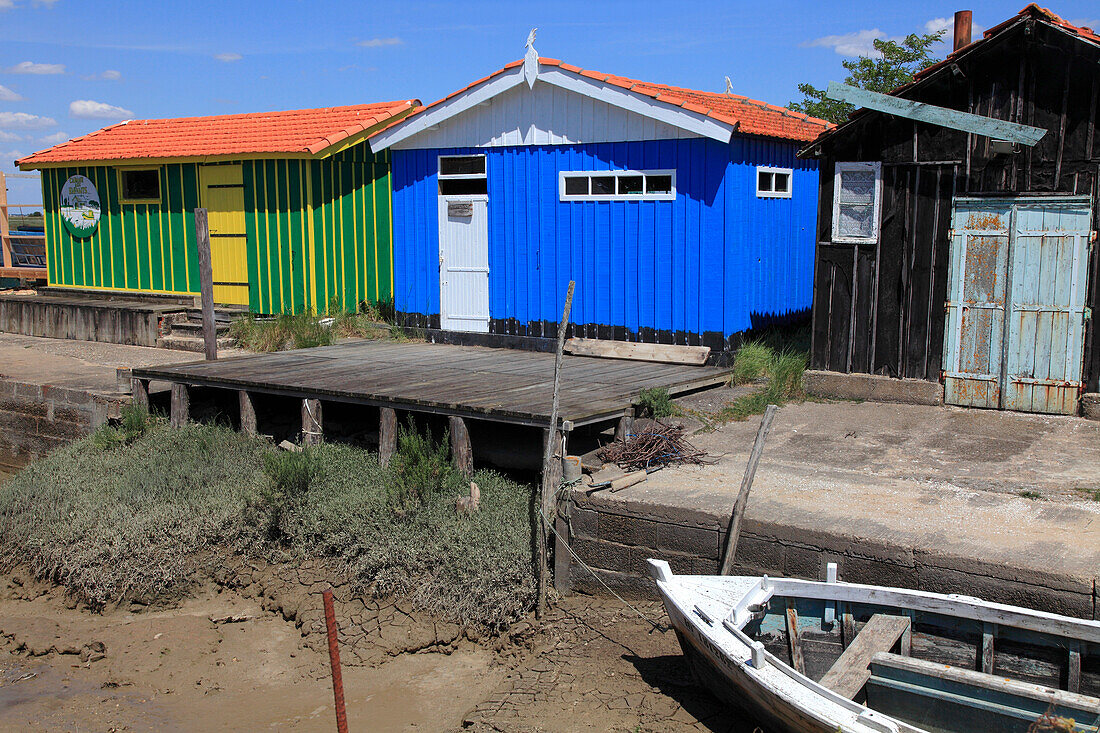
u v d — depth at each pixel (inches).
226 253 687.7
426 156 576.1
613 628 309.0
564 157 525.0
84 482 424.2
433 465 364.2
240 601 362.0
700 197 484.7
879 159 430.9
